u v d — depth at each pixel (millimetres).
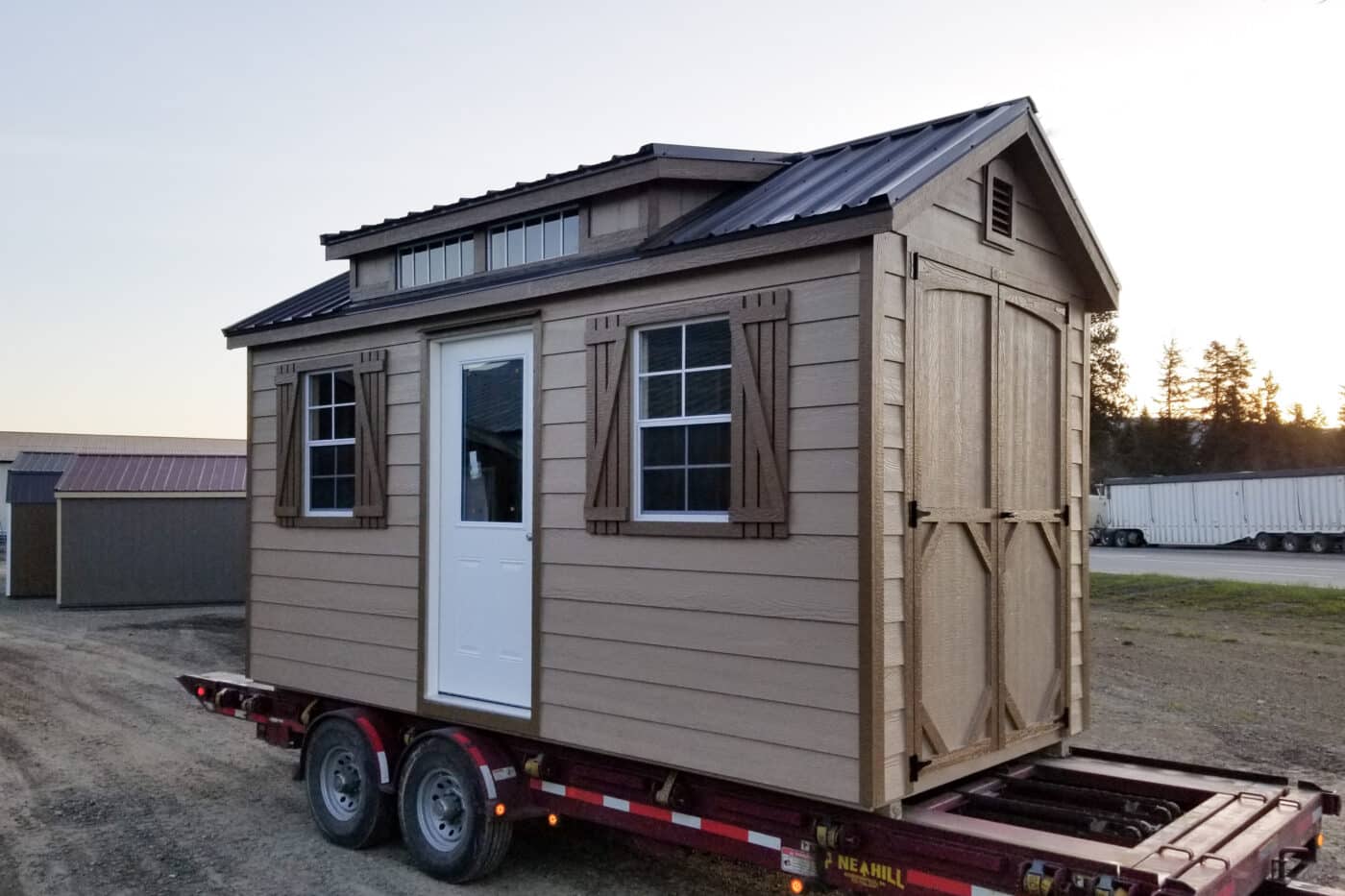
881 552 4012
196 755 8820
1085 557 5586
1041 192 5176
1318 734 8867
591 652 5051
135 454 22859
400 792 5906
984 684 4660
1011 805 4441
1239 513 34375
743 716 4391
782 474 4262
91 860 6121
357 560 6445
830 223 4078
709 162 5367
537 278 5305
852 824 4180
